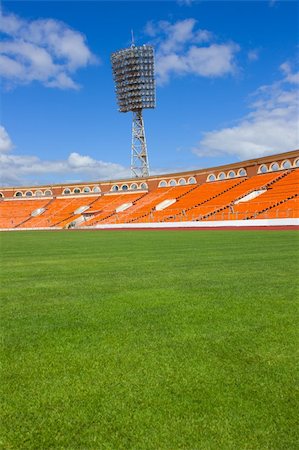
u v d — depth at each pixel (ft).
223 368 11.43
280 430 8.25
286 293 21.81
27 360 12.28
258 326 15.57
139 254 46.70
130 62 241.76
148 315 17.49
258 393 9.87
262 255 41.63
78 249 57.77
